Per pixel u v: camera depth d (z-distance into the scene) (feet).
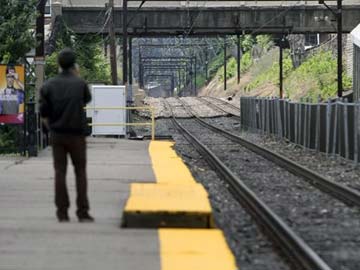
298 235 113.80
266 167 227.81
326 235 118.52
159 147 275.18
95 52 613.93
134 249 93.04
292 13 588.50
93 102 326.44
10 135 245.45
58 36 534.37
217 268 83.76
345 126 239.71
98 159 225.15
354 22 586.04
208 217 107.04
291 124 323.37
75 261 87.25
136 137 330.54
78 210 111.75
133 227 107.14
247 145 303.48
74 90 106.01
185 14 587.27
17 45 266.57
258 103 402.52
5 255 90.27
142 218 107.04
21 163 205.26
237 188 165.17
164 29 589.32
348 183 189.26
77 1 585.63
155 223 106.93
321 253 105.19
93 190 152.05
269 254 102.27
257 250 104.83
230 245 105.91
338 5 416.46
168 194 124.98
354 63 448.24
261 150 271.28
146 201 115.14
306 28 588.91
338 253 105.09
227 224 124.36
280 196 163.63
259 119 401.29
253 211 138.00
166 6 590.55
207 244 95.71
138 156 236.63
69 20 576.61
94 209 126.72
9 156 229.04
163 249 92.94
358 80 443.32
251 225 124.88
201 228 106.73
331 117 258.37
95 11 577.02
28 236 101.19
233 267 84.38
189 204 112.16
